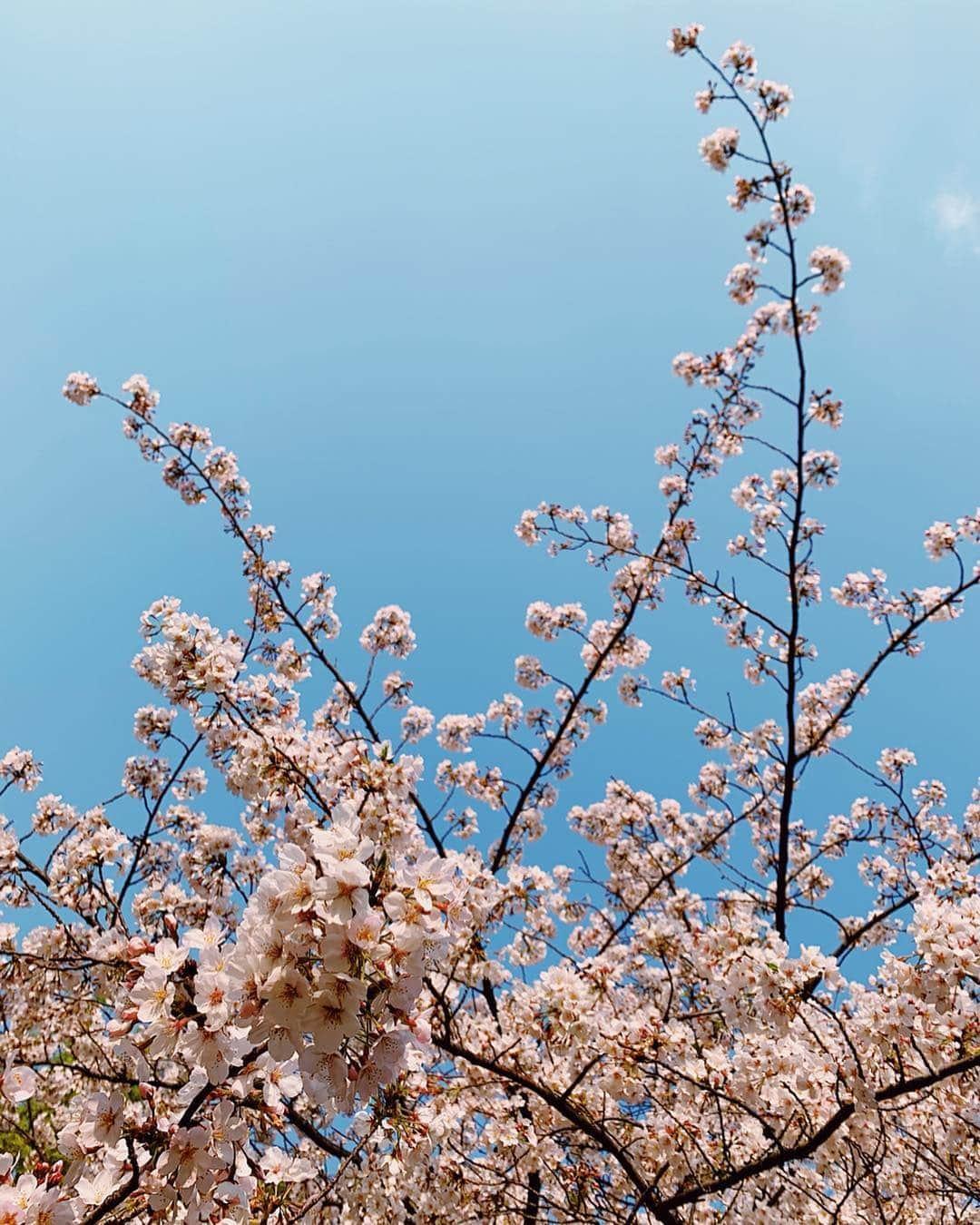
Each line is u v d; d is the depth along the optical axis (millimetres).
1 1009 6215
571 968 5516
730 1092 5105
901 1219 5254
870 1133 4578
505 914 6000
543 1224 5676
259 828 6172
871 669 8125
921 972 4148
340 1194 5660
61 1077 6910
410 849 4551
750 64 6934
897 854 9742
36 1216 2629
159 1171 2748
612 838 10281
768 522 8875
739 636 9688
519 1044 5777
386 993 2334
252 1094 2877
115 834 6059
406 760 4602
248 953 2346
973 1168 4996
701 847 9367
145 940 2738
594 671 9531
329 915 2250
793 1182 4867
